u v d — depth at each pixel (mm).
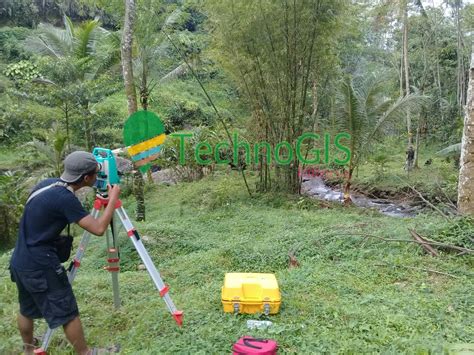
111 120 17203
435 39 19625
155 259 6516
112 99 21062
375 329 3438
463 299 4066
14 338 3635
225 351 3160
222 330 3486
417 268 4922
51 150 11594
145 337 3551
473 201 6863
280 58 10211
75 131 14430
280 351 3156
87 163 3129
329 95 12336
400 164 18172
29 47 14055
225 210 9750
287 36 9953
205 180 13516
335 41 10852
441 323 3557
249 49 10242
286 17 9758
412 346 3090
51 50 13852
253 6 9656
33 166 15062
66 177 3119
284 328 3443
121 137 15469
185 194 11641
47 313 3029
